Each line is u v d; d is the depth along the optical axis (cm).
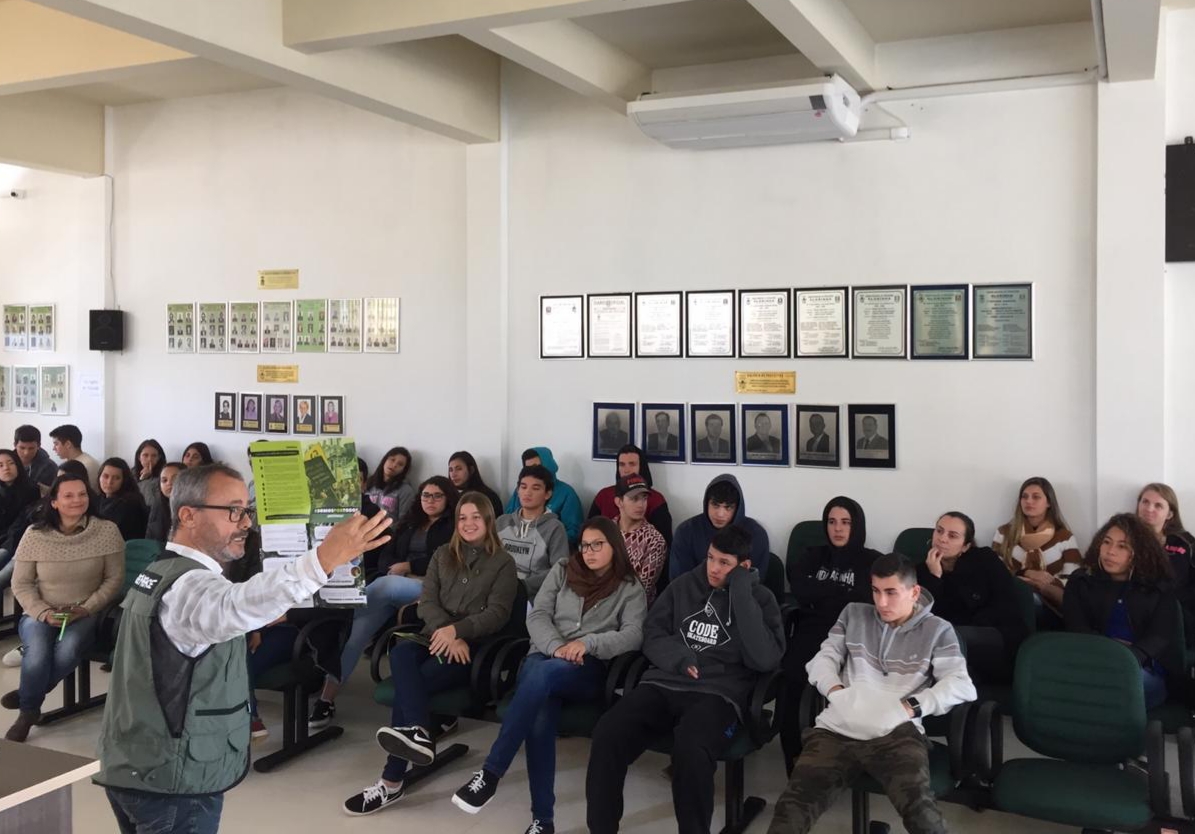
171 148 660
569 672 348
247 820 348
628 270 523
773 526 498
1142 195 423
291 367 625
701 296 507
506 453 555
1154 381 425
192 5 367
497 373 551
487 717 372
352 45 405
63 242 700
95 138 674
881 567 328
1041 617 424
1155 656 353
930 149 461
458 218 571
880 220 471
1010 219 449
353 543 208
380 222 593
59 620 420
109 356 688
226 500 225
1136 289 425
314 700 457
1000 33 446
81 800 363
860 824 306
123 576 447
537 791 334
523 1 359
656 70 513
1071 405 443
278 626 412
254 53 393
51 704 463
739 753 323
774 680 339
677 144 482
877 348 474
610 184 525
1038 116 443
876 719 299
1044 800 279
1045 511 436
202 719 217
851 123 446
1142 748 300
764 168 493
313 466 332
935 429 466
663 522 499
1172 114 430
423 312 583
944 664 316
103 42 444
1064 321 443
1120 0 312
